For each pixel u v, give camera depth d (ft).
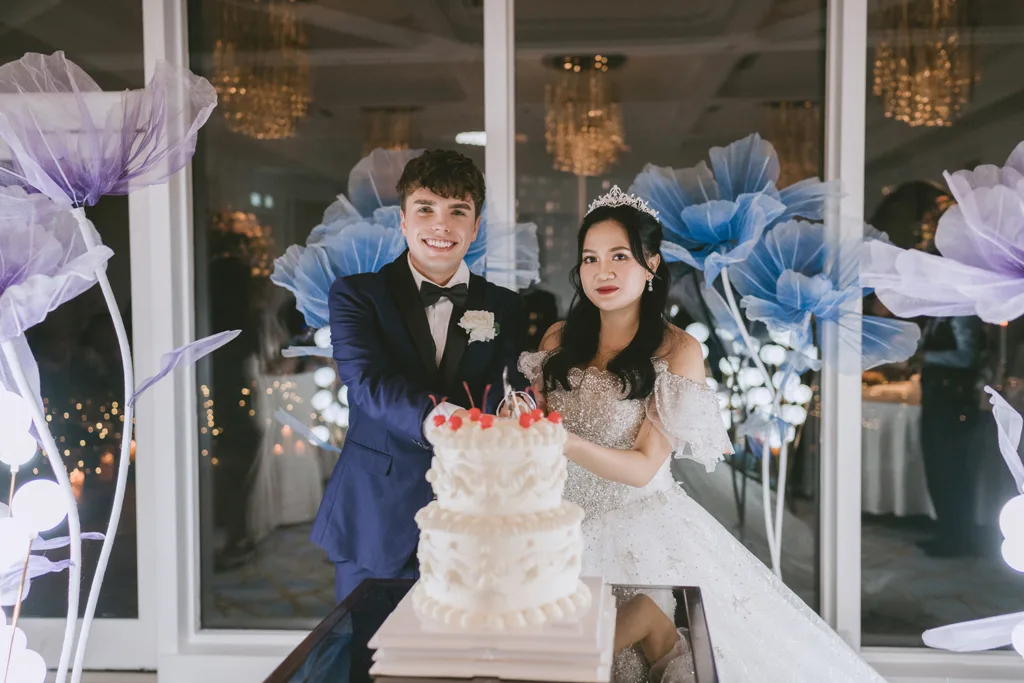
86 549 9.49
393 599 5.15
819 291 7.97
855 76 8.54
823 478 8.82
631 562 7.08
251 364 9.29
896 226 8.74
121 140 6.10
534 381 7.76
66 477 6.58
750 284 8.32
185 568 9.27
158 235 9.07
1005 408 6.65
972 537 8.82
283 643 9.21
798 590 8.97
